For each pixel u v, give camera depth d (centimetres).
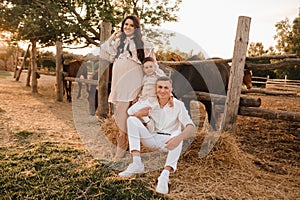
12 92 796
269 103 885
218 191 232
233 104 346
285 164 305
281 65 353
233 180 254
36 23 793
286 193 236
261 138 403
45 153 287
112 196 216
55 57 727
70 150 297
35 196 214
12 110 515
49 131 377
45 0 816
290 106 813
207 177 255
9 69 2184
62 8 883
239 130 446
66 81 675
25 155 280
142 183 232
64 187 225
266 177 266
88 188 224
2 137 345
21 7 790
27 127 392
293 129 463
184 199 217
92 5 857
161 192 221
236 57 339
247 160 302
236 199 222
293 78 2369
